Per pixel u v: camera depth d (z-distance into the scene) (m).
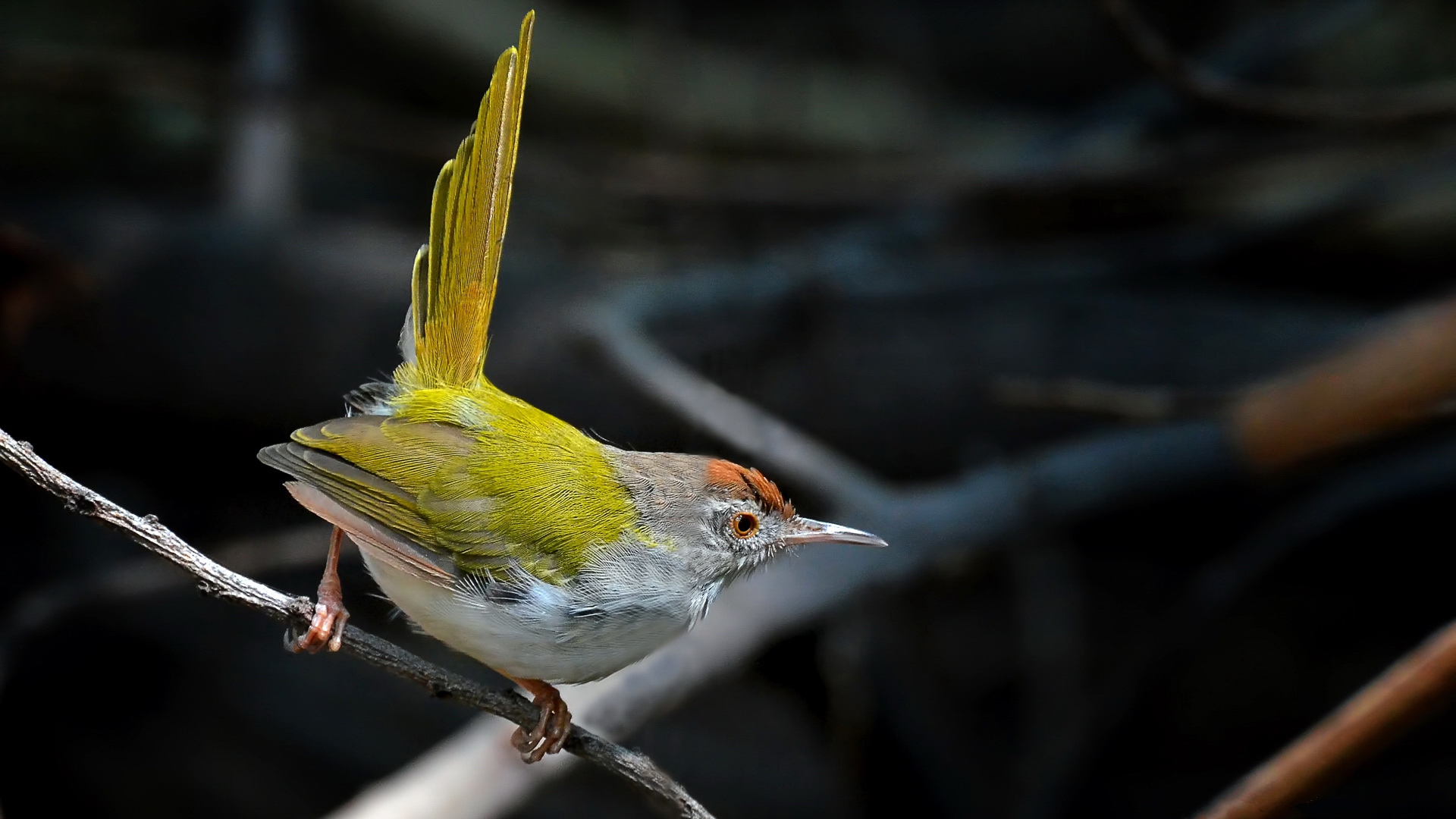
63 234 11.88
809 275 11.73
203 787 11.61
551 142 16.27
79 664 11.78
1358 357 8.64
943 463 12.15
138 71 12.93
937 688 11.96
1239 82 13.99
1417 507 12.00
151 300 11.85
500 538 6.04
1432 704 4.43
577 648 6.16
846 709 10.70
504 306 12.23
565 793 11.94
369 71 16.09
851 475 9.66
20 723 11.47
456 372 6.57
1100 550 13.35
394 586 6.15
